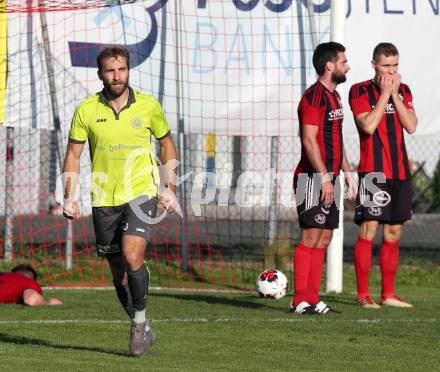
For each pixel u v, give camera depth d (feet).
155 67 145.38
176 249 170.09
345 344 79.00
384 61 103.76
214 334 83.66
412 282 144.15
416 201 288.92
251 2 145.79
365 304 108.17
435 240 222.89
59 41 143.02
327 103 98.17
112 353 72.02
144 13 145.07
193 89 146.20
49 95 142.72
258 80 146.00
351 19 149.07
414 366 68.90
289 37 145.48
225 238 204.13
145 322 69.62
